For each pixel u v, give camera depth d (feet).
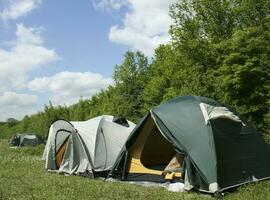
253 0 95.66
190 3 107.45
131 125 60.18
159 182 43.55
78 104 184.14
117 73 144.66
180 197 36.27
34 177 49.96
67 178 49.37
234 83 82.84
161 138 47.14
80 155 53.52
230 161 39.27
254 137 43.45
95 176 50.90
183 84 98.37
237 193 36.63
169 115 43.50
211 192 36.91
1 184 44.04
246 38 84.79
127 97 142.00
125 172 46.44
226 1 105.91
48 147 58.13
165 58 131.54
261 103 81.61
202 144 39.58
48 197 36.88
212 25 106.63
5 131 323.57
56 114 183.01
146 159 47.47
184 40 104.37
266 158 42.68
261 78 81.10
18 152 99.60
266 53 83.10
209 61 102.73
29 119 264.31
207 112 41.47
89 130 55.36
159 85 125.80
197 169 38.78
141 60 145.89
